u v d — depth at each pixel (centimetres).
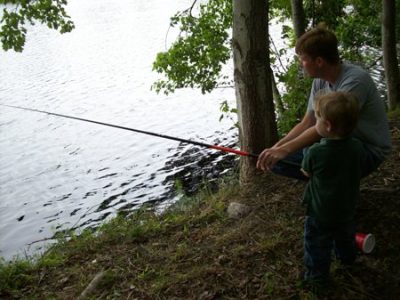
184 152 1216
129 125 1495
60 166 1213
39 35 3381
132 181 1072
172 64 898
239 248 341
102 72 2217
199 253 349
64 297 326
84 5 4347
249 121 457
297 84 727
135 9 3816
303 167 274
